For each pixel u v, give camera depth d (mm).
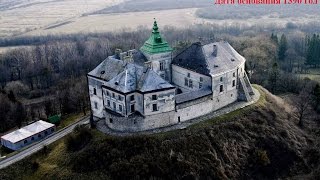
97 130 133250
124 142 123812
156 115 132125
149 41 150125
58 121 157500
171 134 129125
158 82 131000
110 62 142875
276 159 134375
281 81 192125
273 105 155750
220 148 130125
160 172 118625
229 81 149375
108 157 120938
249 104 151875
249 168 129625
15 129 164750
